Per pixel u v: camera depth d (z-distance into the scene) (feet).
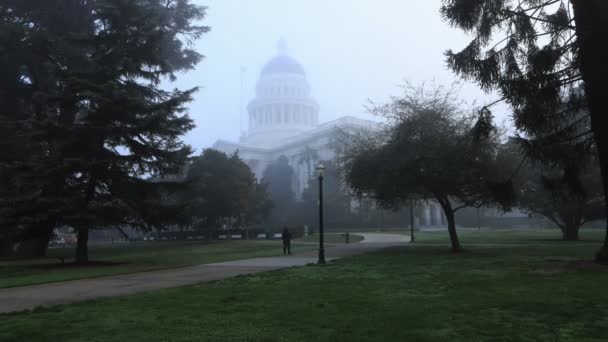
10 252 115.55
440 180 81.51
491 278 44.50
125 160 82.48
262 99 523.29
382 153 85.66
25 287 45.62
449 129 81.41
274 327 25.18
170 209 85.25
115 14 85.46
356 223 271.49
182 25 128.47
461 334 23.25
